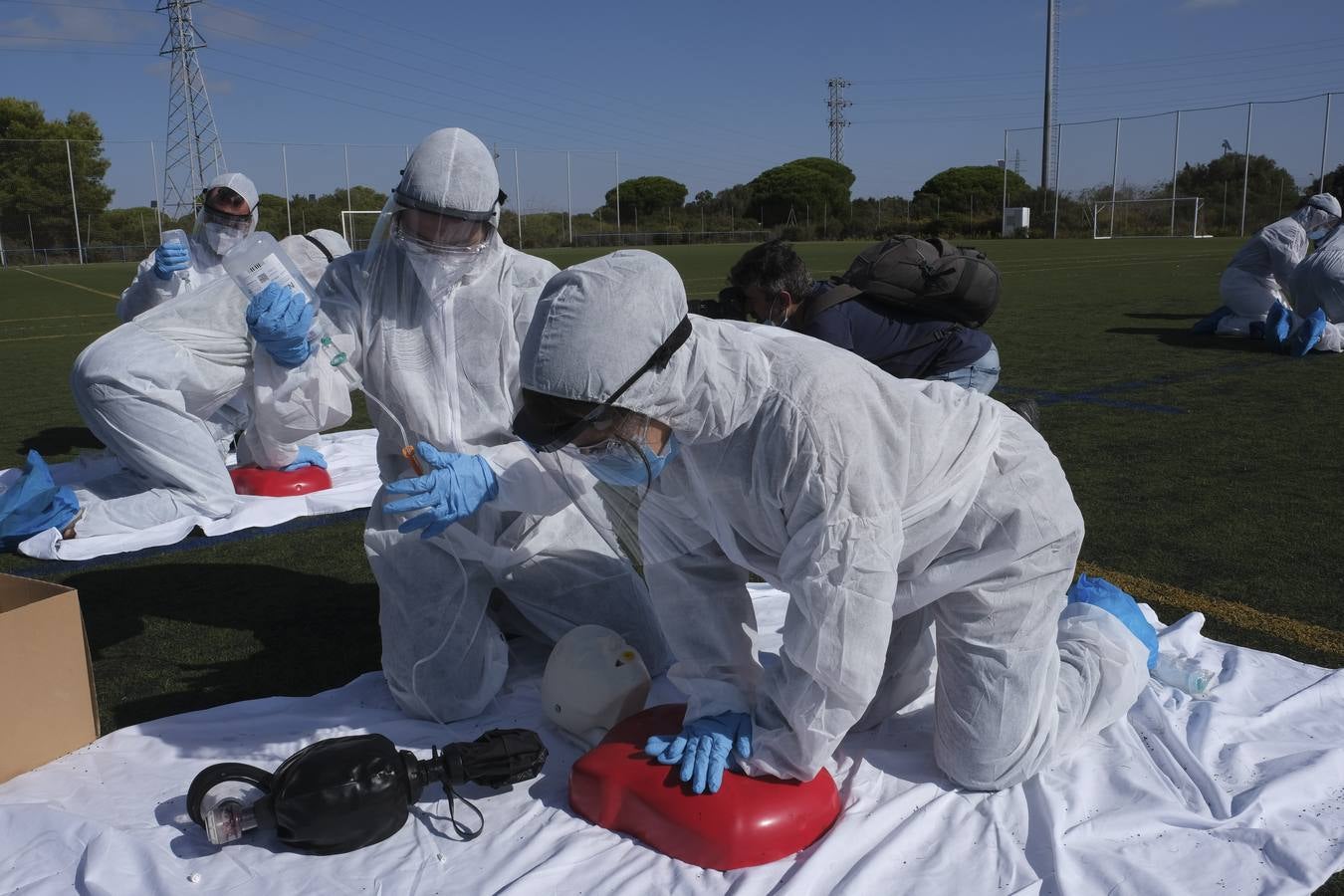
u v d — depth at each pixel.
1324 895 2.12
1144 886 2.12
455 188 2.70
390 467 3.07
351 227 18.70
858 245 42.41
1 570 4.37
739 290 4.19
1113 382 8.28
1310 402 7.30
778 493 2.06
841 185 60.06
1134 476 5.45
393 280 2.92
